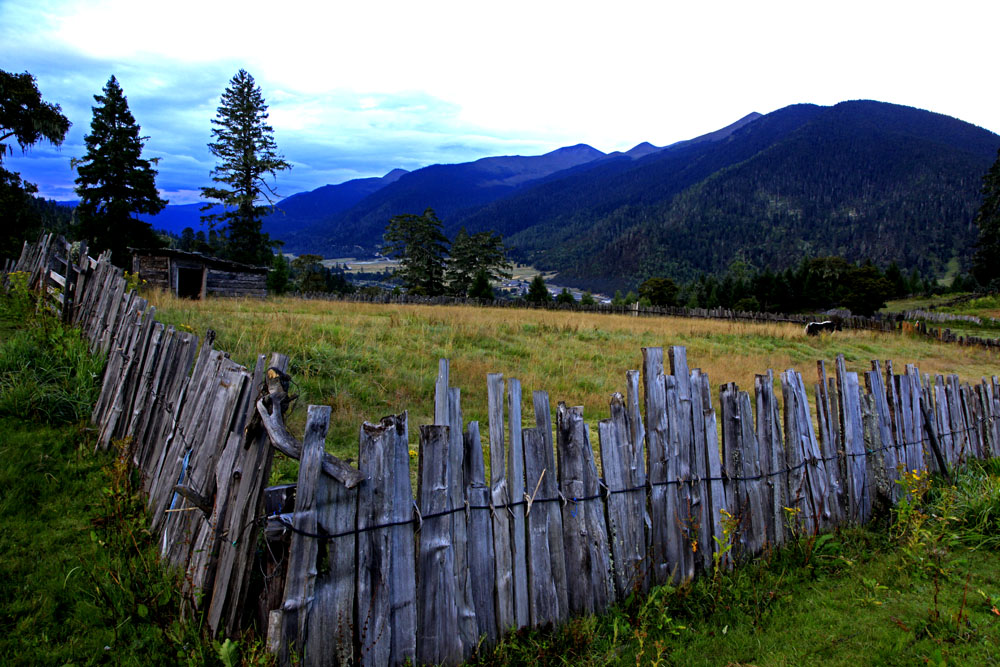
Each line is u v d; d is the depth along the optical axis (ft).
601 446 11.75
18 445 15.47
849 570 13.83
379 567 9.05
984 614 11.76
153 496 12.66
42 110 96.63
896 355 63.52
